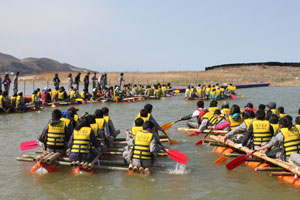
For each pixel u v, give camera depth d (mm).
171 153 6391
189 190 5176
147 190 5164
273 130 6527
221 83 46812
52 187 5285
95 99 21266
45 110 16500
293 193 5027
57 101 19047
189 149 8094
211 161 6977
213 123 9000
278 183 5512
